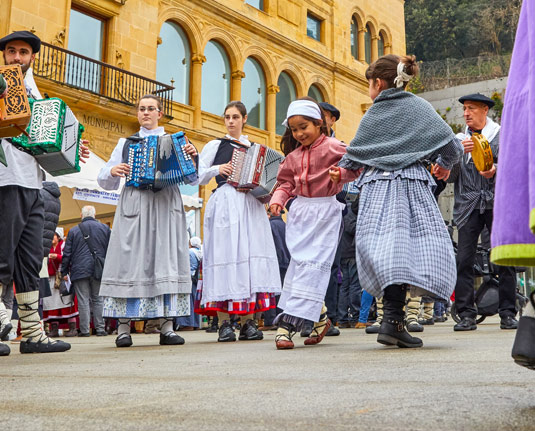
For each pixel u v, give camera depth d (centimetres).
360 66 2530
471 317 550
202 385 181
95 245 849
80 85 1540
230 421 119
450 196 2230
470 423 113
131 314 466
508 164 137
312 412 127
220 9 1914
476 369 206
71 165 380
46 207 568
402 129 333
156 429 113
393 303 326
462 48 4625
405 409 128
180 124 1792
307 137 382
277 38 2116
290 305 371
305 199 387
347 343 405
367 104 2512
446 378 182
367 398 144
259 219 525
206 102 1911
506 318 552
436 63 3136
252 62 2078
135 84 1644
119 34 1636
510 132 138
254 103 2075
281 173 400
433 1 4784
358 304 775
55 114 363
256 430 110
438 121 330
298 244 382
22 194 369
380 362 244
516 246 133
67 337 858
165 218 480
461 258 551
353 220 734
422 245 313
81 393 170
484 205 538
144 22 1692
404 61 344
